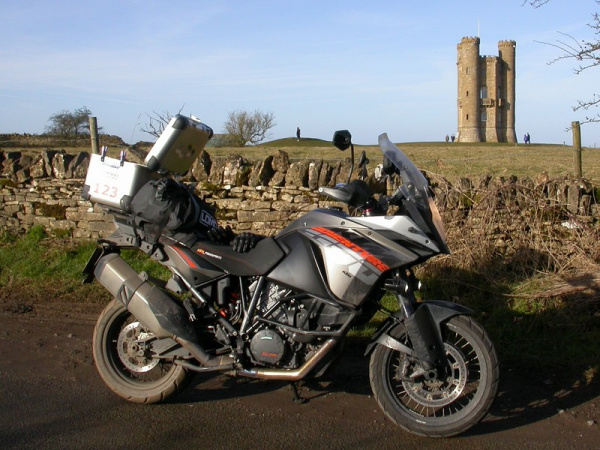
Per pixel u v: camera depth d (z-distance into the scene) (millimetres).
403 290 3795
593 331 5336
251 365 3996
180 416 4047
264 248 3965
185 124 4125
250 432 3830
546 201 6621
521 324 5504
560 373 4633
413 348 3781
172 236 4109
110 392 4395
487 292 6070
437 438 3748
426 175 7082
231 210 7383
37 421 3959
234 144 44094
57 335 5461
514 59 86312
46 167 7941
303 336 3869
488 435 3793
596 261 6246
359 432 3826
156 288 4152
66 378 4621
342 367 4785
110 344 4305
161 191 3992
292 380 3902
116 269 4246
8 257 7305
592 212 6570
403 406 3836
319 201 7133
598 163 22594
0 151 8188
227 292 4086
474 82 84062
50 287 6648
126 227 4211
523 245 6457
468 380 4215
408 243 3766
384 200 4004
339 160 7289
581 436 3760
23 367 4809
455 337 4434
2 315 5938
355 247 3793
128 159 7609
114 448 3635
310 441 3721
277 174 7309
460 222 6707
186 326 4055
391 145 3986
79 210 7742
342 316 3834
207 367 4016
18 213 8000
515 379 4562
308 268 3859
